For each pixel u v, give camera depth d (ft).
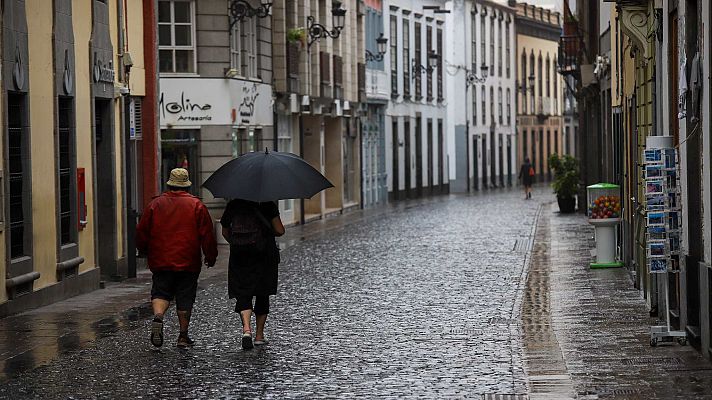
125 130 152.87
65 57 129.70
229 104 210.38
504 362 83.56
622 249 151.02
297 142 270.05
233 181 90.84
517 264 159.94
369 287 134.72
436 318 107.65
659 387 72.08
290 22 260.62
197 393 74.23
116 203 149.59
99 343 95.25
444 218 276.41
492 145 519.60
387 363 84.17
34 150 120.26
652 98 106.83
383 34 366.84
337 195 308.60
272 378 78.89
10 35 113.09
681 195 88.07
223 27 209.97
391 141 381.60
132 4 163.32
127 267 151.84
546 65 613.93
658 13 99.09
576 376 76.95
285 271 155.02
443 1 449.89
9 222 112.68
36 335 100.17
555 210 305.12
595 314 107.04
